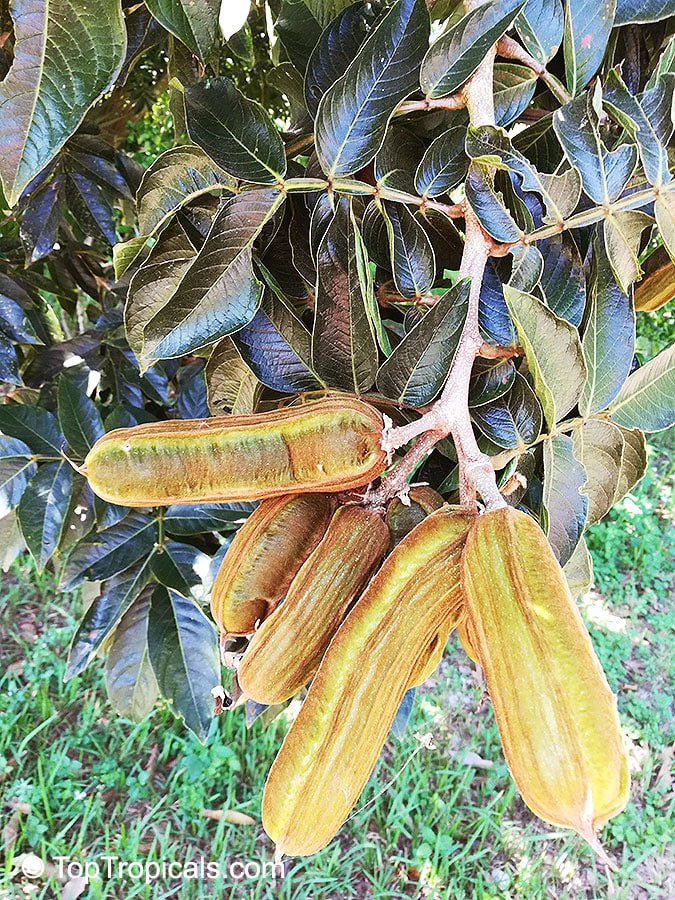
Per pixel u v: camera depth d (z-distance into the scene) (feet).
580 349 0.98
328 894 3.24
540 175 1.02
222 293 1.03
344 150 1.02
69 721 3.77
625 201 1.03
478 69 1.01
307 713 0.79
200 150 1.07
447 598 0.83
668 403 1.14
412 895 3.26
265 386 1.22
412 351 0.97
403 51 0.97
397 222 1.13
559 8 1.08
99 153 1.94
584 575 1.30
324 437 0.87
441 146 1.06
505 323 1.08
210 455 0.88
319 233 1.07
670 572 5.41
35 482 1.70
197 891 3.14
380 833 3.47
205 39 0.91
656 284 1.27
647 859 3.51
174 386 2.26
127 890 3.13
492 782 3.70
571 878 3.39
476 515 0.87
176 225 1.11
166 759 3.69
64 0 0.75
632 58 1.31
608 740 0.66
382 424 0.88
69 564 1.62
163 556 1.64
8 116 0.77
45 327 2.25
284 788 0.78
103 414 2.02
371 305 1.04
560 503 1.13
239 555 0.96
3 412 1.75
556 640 0.70
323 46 1.09
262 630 0.91
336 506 0.98
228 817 3.42
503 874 3.34
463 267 1.01
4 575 4.55
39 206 1.91
